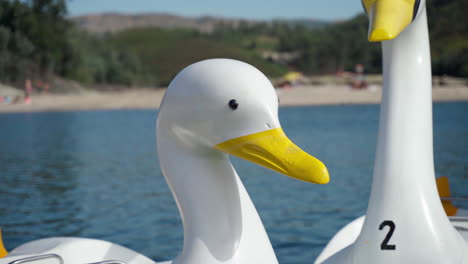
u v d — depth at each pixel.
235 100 2.12
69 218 7.90
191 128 2.23
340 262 3.10
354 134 20.12
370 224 2.97
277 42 120.25
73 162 14.09
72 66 54.84
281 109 37.47
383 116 2.92
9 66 48.88
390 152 2.89
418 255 2.85
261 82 2.17
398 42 2.85
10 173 12.38
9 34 49.72
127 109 40.84
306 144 17.17
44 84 49.66
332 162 13.20
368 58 91.38
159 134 2.37
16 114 36.84
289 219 7.54
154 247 6.36
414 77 2.84
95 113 36.84
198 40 88.75
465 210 4.00
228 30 120.81
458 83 57.75
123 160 14.32
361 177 10.91
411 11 2.42
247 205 2.38
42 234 7.04
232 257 2.29
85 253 3.38
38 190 10.22
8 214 8.23
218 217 2.30
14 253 3.41
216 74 2.18
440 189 4.01
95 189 10.20
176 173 2.34
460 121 24.66
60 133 22.83
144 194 9.60
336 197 8.96
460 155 13.67
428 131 2.88
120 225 7.41
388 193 2.90
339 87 54.31
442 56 75.38
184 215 2.35
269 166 2.06
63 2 53.72
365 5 2.45
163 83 66.00
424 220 2.85
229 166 2.38
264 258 2.35
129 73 64.44
